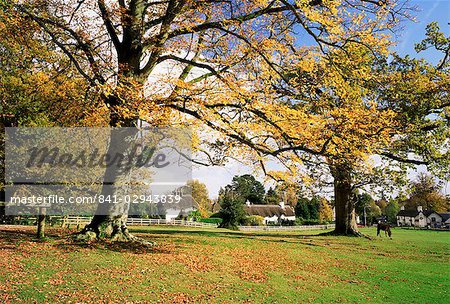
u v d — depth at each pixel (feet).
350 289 40.42
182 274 38.70
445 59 76.89
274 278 41.86
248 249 60.85
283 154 46.52
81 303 28.17
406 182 85.25
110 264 38.96
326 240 87.86
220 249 57.16
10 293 28.71
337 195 105.91
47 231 67.92
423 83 69.92
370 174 85.46
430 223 269.23
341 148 44.73
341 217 104.88
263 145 46.96
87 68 48.08
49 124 52.31
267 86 48.62
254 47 44.06
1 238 50.21
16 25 43.24
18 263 36.60
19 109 51.47
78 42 43.68
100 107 48.11
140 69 50.93
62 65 51.31
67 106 50.14
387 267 54.65
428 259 64.59
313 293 37.45
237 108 46.26
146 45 49.49
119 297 30.22
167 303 30.07
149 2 52.21
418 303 36.63
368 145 45.21
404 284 44.34
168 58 49.52
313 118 44.16
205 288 35.12
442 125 72.43
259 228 167.53
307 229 180.14
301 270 48.01
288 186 56.08
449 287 43.75
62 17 49.03
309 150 45.03
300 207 255.29
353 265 54.54
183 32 47.91
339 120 44.01
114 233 50.26
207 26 46.96
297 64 51.19
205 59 52.70
